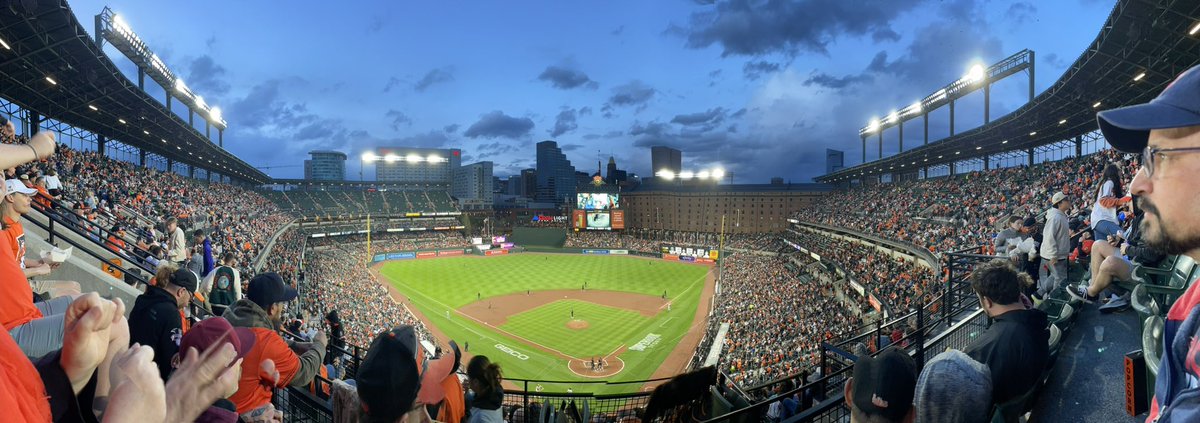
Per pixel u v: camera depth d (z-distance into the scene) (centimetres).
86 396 244
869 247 5419
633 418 1248
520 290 6438
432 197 12394
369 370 231
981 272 359
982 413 275
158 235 1986
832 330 3173
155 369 182
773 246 8681
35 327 297
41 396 180
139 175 4525
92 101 3519
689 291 6400
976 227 3862
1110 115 170
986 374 282
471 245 10206
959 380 274
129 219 2270
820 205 9038
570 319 4981
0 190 238
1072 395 400
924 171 7750
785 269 6319
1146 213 169
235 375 194
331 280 5347
